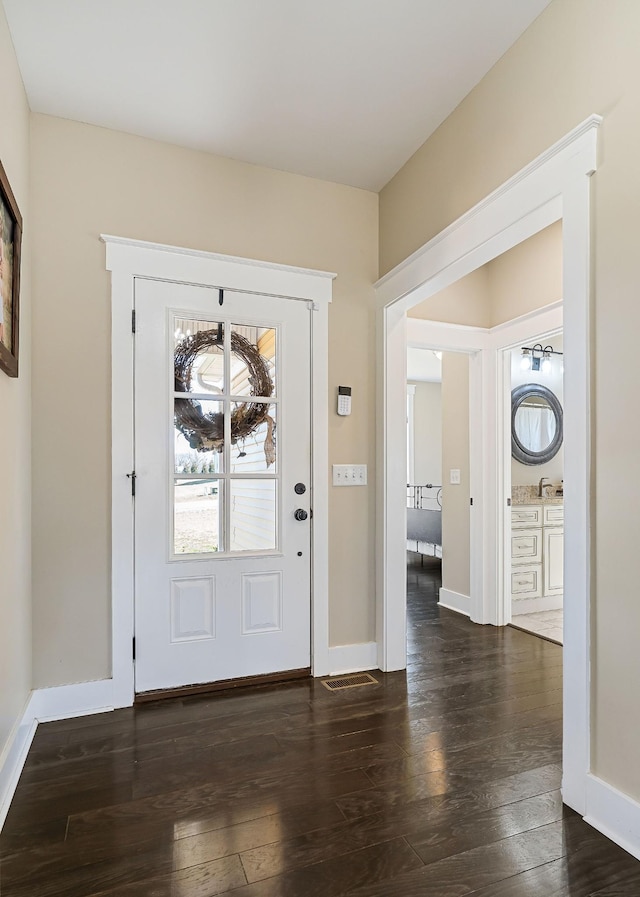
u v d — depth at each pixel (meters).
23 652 2.03
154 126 2.38
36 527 2.22
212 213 2.58
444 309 3.61
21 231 1.96
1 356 1.57
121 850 1.44
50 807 1.63
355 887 1.32
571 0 1.66
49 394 2.26
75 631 2.28
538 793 1.70
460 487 4.01
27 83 2.10
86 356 2.32
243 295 2.62
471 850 1.44
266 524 2.65
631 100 1.46
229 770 1.83
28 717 2.07
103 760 1.89
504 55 1.96
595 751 1.55
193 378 2.53
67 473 2.28
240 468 2.61
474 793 1.70
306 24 1.83
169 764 1.87
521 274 3.48
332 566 2.77
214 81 2.10
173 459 2.47
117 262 2.38
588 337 1.57
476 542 3.71
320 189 2.81
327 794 1.69
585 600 1.58
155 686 2.42
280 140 2.48
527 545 4.03
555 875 1.35
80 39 1.89
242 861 1.40
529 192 1.81
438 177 2.39
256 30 1.85
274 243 2.70
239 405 2.62
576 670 1.61
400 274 2.65
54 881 1.33
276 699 2.41
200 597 2.50
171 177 2.50
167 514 2.45
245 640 2.58
